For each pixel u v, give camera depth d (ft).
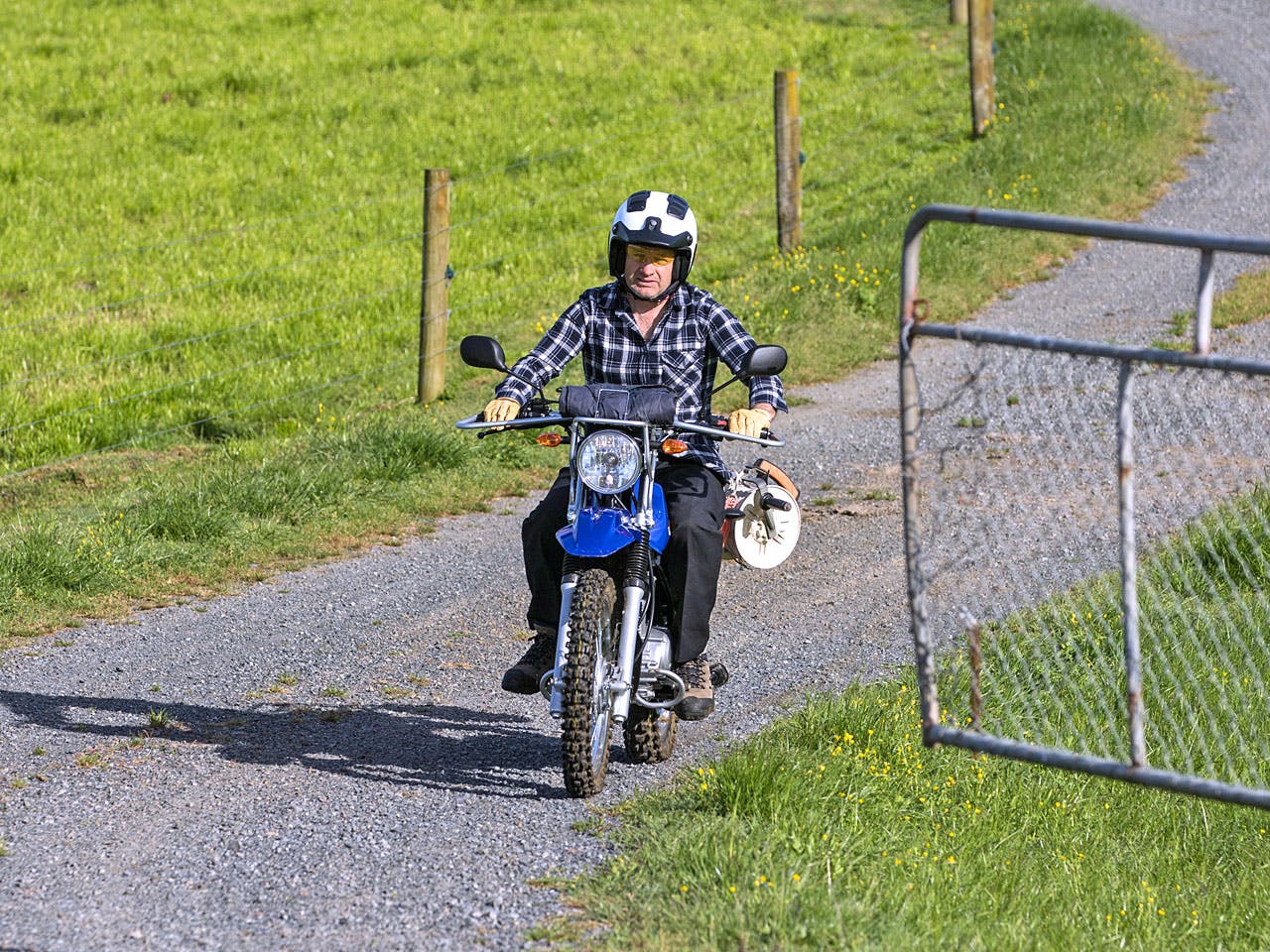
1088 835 42.14
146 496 79.92
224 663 55.93
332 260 141.90
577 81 200.54
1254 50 194.70
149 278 135.85
